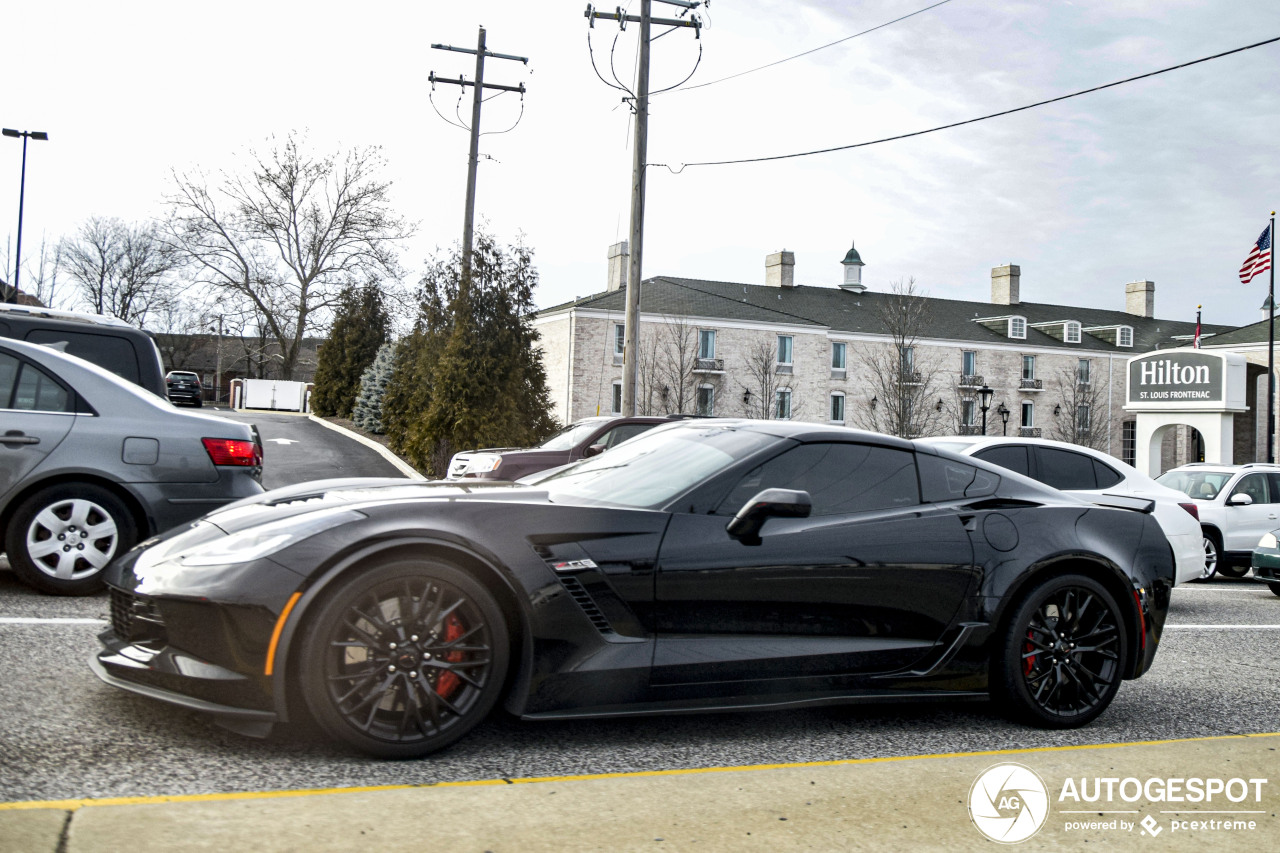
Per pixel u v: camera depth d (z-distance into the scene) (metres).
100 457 5.54
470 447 17.36
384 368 26.59
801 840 2.58
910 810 2.86
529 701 3.28
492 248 18.34
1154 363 26.17
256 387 42.97
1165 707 4.61
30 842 2.23
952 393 54.16
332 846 2.36
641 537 3.48
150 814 2.47
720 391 47.94
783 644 3.64
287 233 44.72
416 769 3.09
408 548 3.16
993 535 4.07
